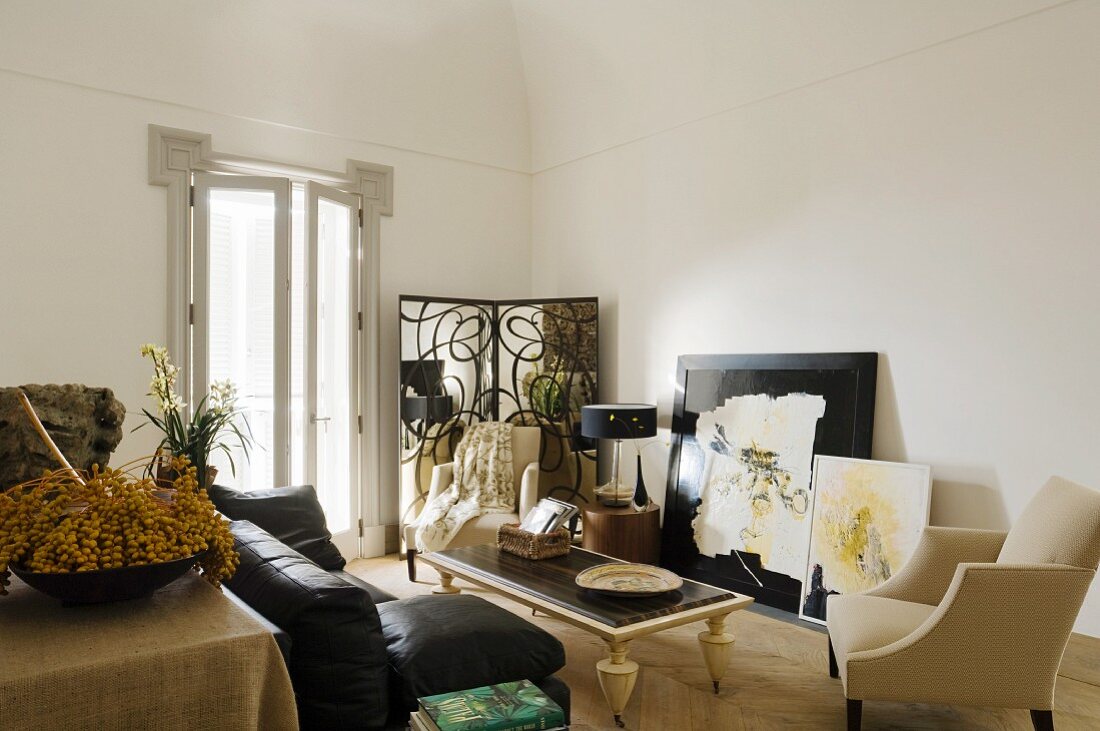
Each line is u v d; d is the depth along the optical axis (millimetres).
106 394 2115
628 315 5410
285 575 1900
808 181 4309
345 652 1757
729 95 4684
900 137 3904
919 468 3676
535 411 5586
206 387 4617
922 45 3795
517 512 4910
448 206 5773
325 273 5039
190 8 4559
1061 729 2719
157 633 1412
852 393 4016
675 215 5070
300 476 4812
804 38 4250
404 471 5305
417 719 1526
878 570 3682
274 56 4883
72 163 4270
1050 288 3395
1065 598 2391
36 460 1896
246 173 4855
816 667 3328
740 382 4551
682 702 2986
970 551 2922
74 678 1256
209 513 1622
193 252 4617
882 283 3982
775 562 4172
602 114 5527
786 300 4422
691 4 4648
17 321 4117
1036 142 3432
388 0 5086
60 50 4215
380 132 5406
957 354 3691
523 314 5648
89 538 1426
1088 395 3281
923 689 2465
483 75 5766
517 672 2049
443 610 2225
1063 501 2586
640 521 4586
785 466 4230
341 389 5156
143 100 4480
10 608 1549
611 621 2770
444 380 5488
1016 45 3488
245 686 1408
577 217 5812
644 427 4648
